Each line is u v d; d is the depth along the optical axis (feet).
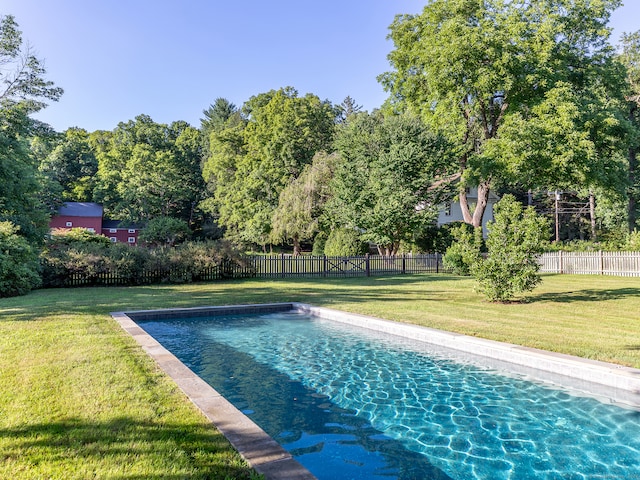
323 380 19.54
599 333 24.58
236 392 17.98
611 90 97.40
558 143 77.41
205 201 177.68
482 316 31.01
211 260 66.08
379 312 33.12
